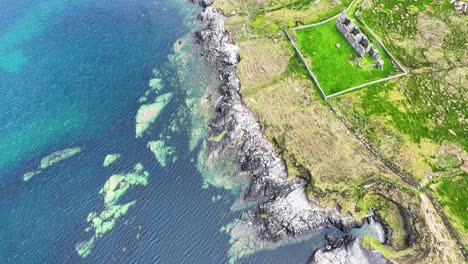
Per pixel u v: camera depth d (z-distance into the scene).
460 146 56.06
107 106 65.94
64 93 68.38
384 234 49.69
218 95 66.44
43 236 50.91
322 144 56.78
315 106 61.47
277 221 50.78
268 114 61.28
